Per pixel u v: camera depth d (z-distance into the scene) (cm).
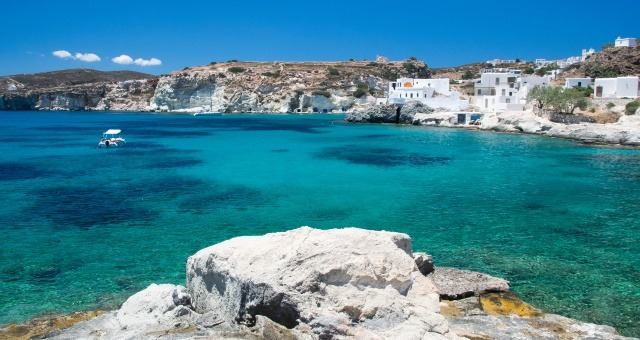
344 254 1503
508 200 3447
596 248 2400
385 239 1661
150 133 9288
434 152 6144
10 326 1584
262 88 16925
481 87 11556
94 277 2045
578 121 7912
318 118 13712
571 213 3084
